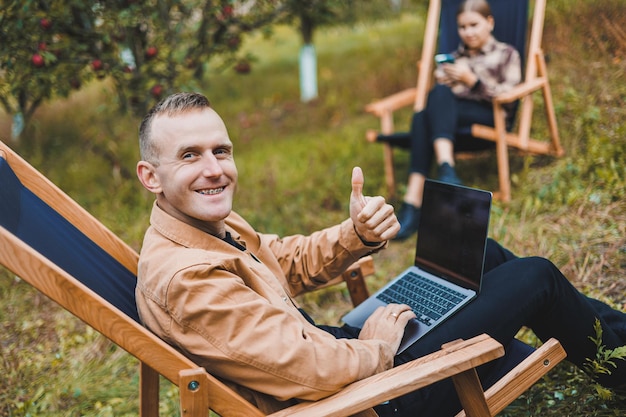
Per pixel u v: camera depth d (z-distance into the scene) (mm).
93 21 4246
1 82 4172
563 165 3832
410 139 4004
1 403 2771
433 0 4246
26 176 1995
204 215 1781
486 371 1999
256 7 4750
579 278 2965
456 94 3971
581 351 2045
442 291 2109
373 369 1697
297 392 1594
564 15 4902
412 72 6129
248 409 1605
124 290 1971
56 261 1760
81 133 5926
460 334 1926
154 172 1816
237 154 5418
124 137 5738
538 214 3557
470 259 2062
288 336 1603
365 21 7234
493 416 1846
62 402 2791
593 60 4398
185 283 1609
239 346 1582
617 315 2164
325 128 5664
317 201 4355
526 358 1922
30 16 3895
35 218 1850
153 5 4297
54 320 3443
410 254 3617
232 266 1713
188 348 1624
